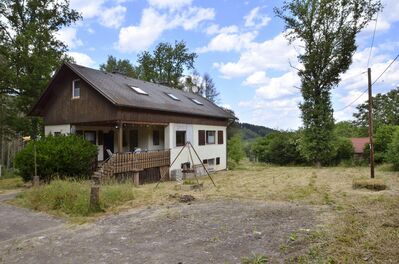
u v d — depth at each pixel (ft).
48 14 71.97
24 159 45.09
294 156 96.94
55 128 57.82
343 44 77.97
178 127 62.69
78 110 53.83
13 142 105.70
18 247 19.83
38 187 37.22
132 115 51.21
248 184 49.98
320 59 80.23
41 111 60.23
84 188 33.50
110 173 45.52
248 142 143.74
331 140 82.17
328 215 24.49
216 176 65.72
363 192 37.63
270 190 41.52
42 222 26.43
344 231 19.49
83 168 46.75
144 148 63.10
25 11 70.95
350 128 147.64
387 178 51.24
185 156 64.85
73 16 75.46
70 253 18.02
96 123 53.98
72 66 52.54
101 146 60.59
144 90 62.64
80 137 50.29
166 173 58.85
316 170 74.49
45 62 69.97
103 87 50.19
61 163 44.70
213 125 76.69
